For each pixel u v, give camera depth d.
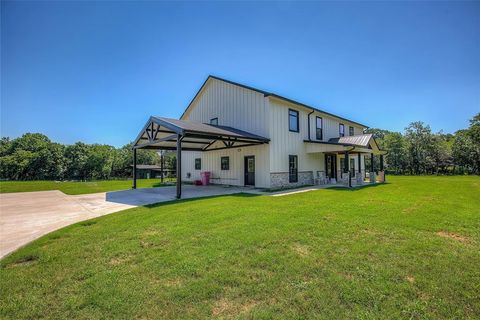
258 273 2.83
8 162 37.12
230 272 2.85
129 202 8.87
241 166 14.12
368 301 2.23
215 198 9.08
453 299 2.26
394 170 30.92
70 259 3.39
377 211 6.12
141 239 4.20
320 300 2.26
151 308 2.19
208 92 16.17
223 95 15.05
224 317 2.04
